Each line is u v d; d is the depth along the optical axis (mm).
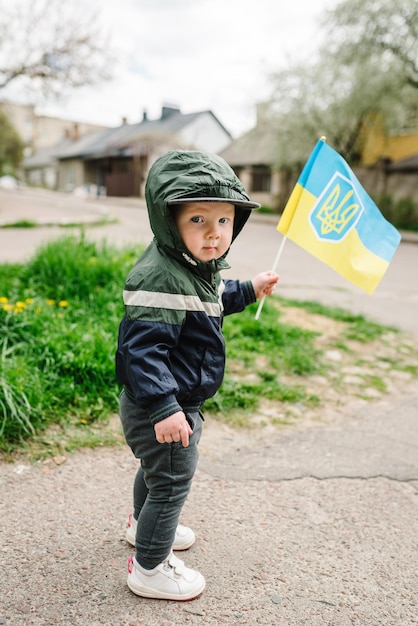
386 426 3588
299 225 2631
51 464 2811
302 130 22969
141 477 2137
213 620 1875
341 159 2705
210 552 2244
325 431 3459
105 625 1820
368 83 20438
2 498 2504
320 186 2662
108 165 44375
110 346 3842
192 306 1817
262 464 2990
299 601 1992
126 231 13297
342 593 2047
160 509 1905
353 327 5719
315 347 4984
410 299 7688
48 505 2479
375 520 2537
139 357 1722
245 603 1967
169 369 1777
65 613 1861
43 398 3244
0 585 1972
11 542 2211
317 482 2842
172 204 1757
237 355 4438
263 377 4145
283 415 3635
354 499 2703
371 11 18672
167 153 1842
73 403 3387
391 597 2041
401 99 20750
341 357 4844
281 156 24188
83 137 58562
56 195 37812
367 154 23625
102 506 2498
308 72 22672
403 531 2465
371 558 2264
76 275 5492
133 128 48000
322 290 7848
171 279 1782
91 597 1946
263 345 4750
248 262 10117
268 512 2549
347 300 7301
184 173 1767
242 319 5207
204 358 1874
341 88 21625
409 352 5188
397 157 23703
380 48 19500
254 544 2312
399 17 18703
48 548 2193
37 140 70125
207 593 2006
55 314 4527
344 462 3068
